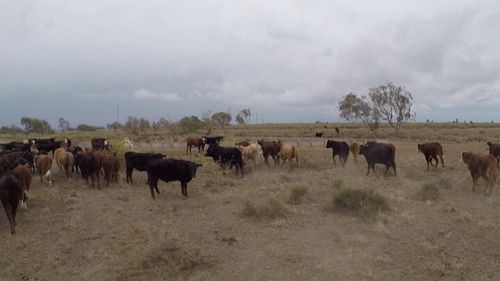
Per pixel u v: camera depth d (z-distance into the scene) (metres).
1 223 13.72
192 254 10.41
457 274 9.68
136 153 20.27
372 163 21.77
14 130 94.94
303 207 15.23
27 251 11.35
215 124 87.75
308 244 11.52
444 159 28.25
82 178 21.31
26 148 28.77
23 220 13.96
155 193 17.84
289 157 24.73
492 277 9.54
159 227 12.99
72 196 17.14
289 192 17.19
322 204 15.61
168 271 9.78
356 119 65.25
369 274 9.59
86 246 11.59
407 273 9.73
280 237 12.11
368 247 11.23
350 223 13.27
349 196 14.73
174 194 17.67
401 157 29.78
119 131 91.69
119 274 9.70
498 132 69.12
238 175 22.48
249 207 14.34
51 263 10.52
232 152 22.59
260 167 25.25
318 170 23.86
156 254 10.39
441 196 16.69
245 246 11.46
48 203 16.12
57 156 22.61
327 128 88.88
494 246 11.34
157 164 16.77
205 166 23.89
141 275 9.69
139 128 75.38
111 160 19.28
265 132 77.44
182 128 73.69
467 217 13.50
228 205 15.83
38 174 22.77
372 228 12.73
